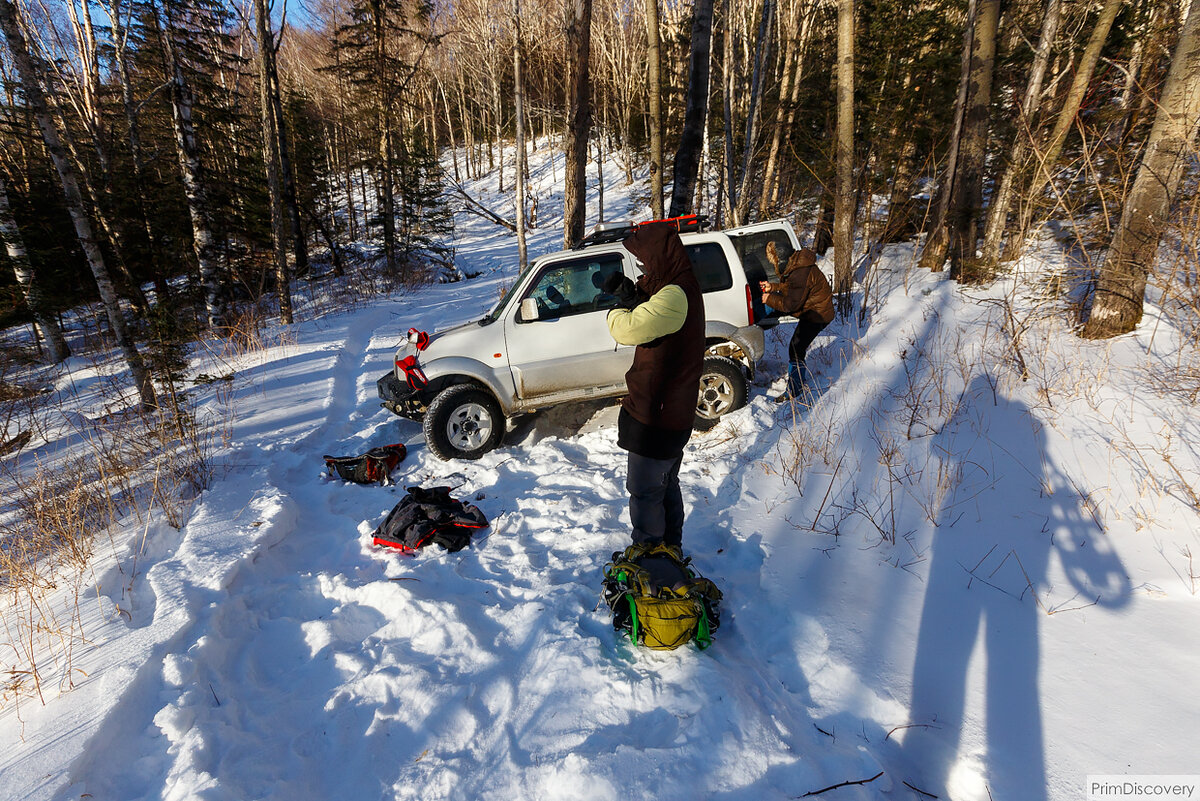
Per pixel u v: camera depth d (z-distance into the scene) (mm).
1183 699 1944
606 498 4145
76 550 3584
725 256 5332
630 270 5109
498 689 2400
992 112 9625
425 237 22000
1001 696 2094
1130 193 4836
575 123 8695
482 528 3797
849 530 3277
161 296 9250
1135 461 3293
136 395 7602
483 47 31656
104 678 2451
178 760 2109
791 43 15000
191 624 2826
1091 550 2756
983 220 9375
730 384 5238
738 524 3547
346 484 4777
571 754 1964
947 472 3557
